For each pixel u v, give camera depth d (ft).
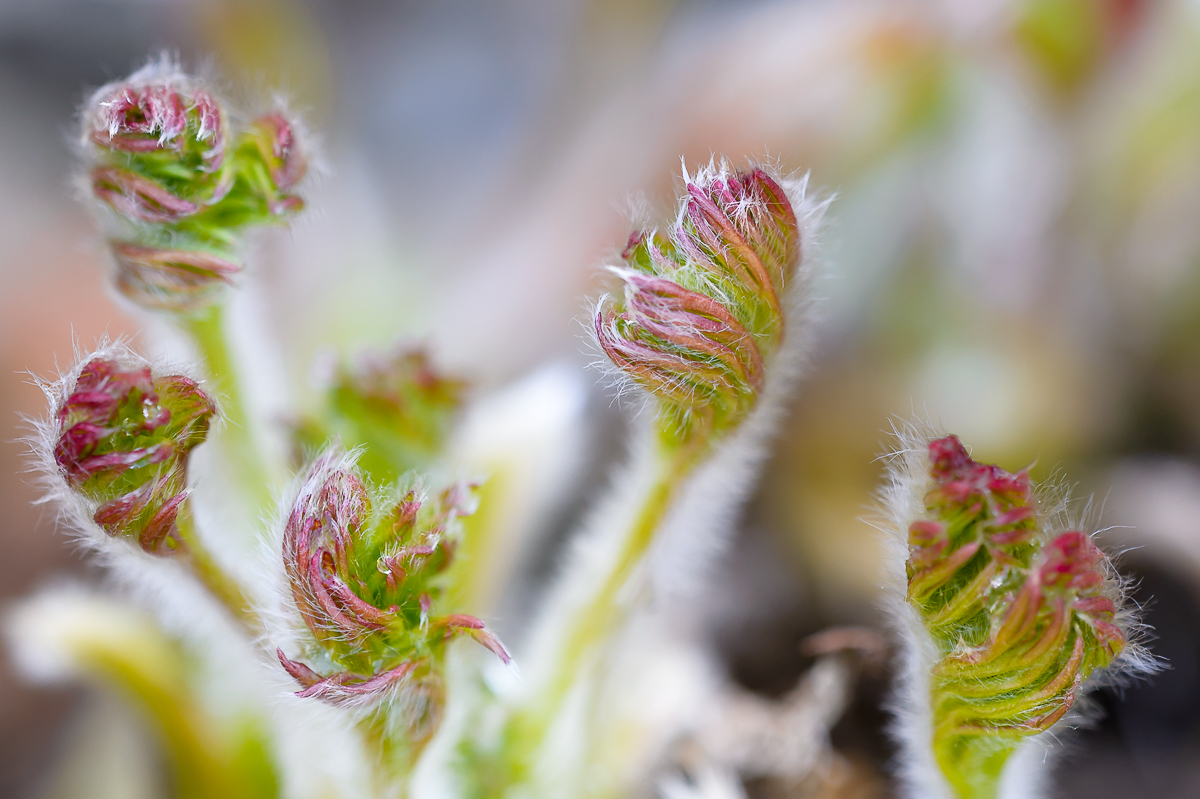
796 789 0.64
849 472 0.80
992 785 0.51
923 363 0.85
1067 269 0.88
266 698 0.55
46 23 1.16
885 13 0.89
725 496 0.54
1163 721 0.70
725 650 0.73
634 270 0.51
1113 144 0.88
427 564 0.51
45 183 1.06
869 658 0.64
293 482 0.52
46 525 0.82
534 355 0.92
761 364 0.52
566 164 0.99
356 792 0.54
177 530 0.52
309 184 0.55
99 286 0.96
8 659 0.77
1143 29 0.86
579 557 0.56
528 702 0.56
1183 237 0.86
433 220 1.05
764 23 0.95
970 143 0.89
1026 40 0.86
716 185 0.51
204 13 1.10
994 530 0.49
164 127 0.52
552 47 1.13
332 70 1.17
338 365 0.58
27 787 0.74
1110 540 0.75
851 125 0.90
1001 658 0.49
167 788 0.60
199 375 0.51
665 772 0.62
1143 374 0.85
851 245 0.88
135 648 0.60
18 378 0.90
